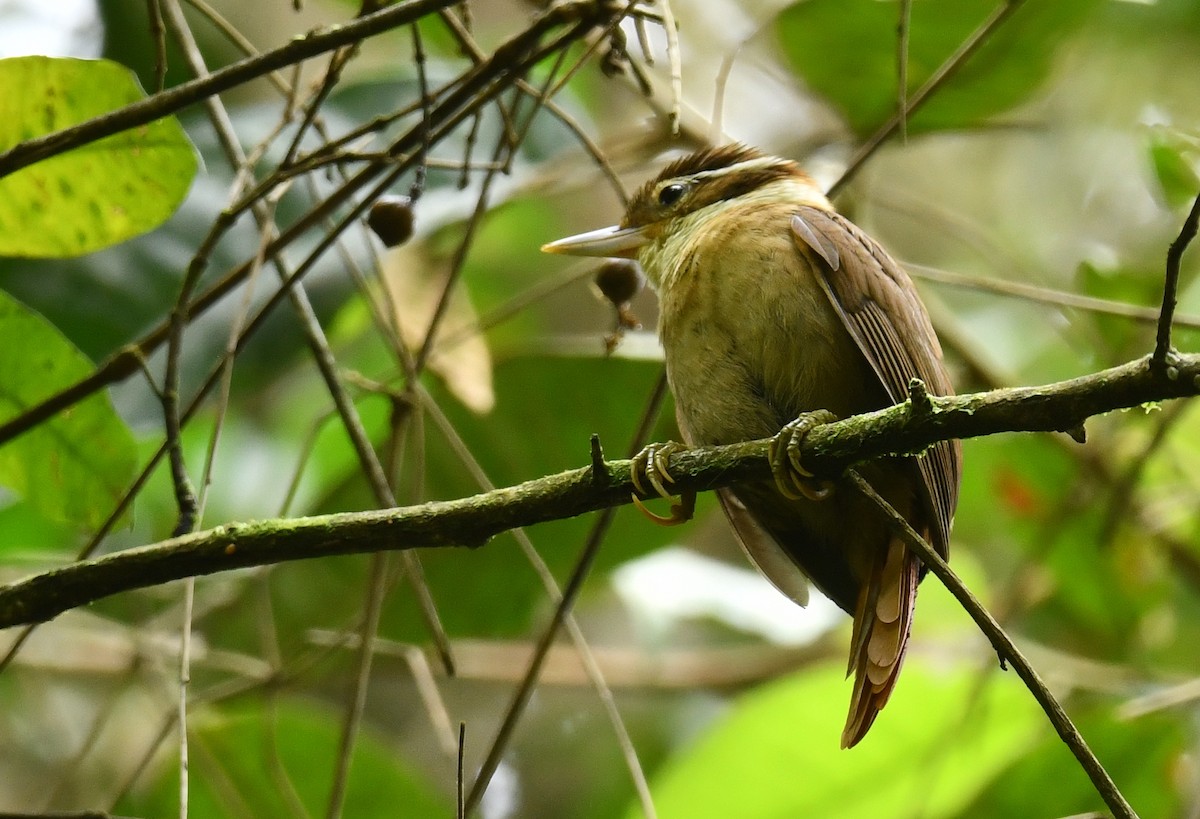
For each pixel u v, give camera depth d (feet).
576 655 40.52
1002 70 30.37
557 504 18.72
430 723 42.86
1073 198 44.88
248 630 34.12
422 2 19.30
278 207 29.09
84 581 18.28
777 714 30.42
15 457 23.72
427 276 29.55
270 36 39.04
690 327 23.75
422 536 18.53
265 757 30.17
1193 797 31.53
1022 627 39.65
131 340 27.76
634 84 32.78
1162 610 38.04
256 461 37.50
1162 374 15.43
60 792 28.32
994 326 41.57
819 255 23.08
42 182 22.25
